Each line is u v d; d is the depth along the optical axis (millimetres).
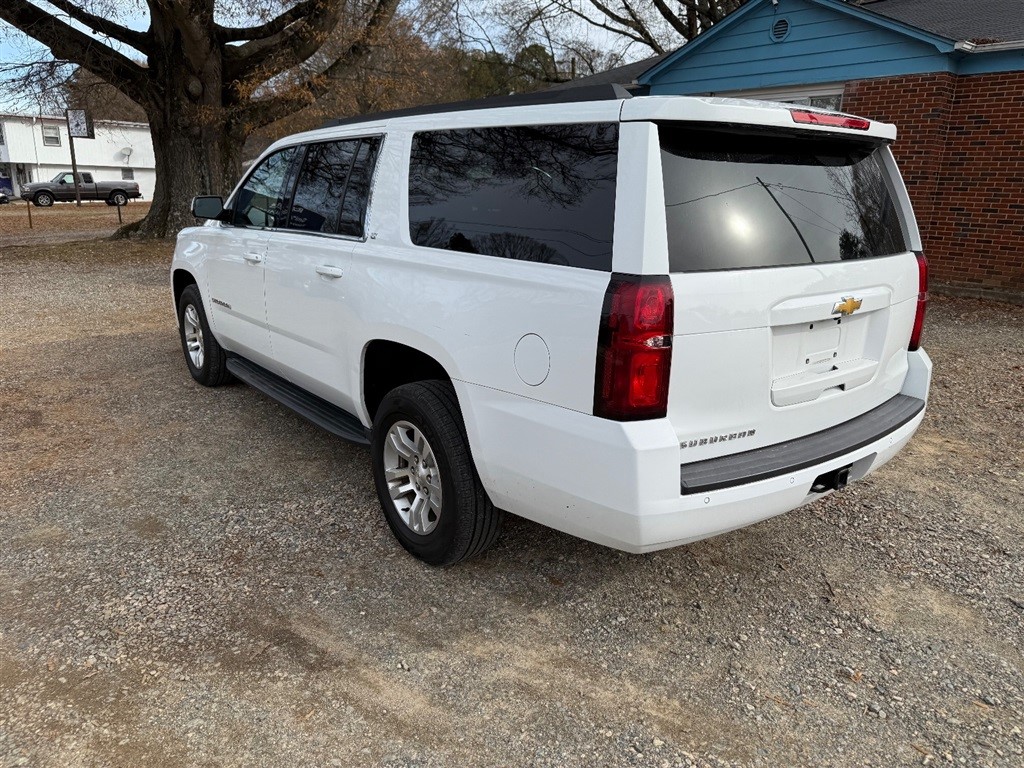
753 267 2508
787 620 2955
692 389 2410
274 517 3684
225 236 4820
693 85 13328
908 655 2748
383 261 3283
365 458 4418
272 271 4176
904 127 10617
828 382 2834
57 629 2791
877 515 3848
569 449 2482
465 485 2971
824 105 11648
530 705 2469
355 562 3297
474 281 2811
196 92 15422
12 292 10305
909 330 3318
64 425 4898
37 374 6086
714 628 2896
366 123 3662
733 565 3357
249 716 2389
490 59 28750
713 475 2457
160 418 5043
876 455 2973
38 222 26312
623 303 2297
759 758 2262
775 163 2682
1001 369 6727
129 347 7027
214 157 16484
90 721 2350
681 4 24531
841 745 2316
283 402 4266
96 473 4156
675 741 2326
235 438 4699
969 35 10062
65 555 3301
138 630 2795
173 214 16625
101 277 11883
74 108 17609
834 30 11109
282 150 4418
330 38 16922
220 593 3043
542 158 2670
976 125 10219
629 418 2348
